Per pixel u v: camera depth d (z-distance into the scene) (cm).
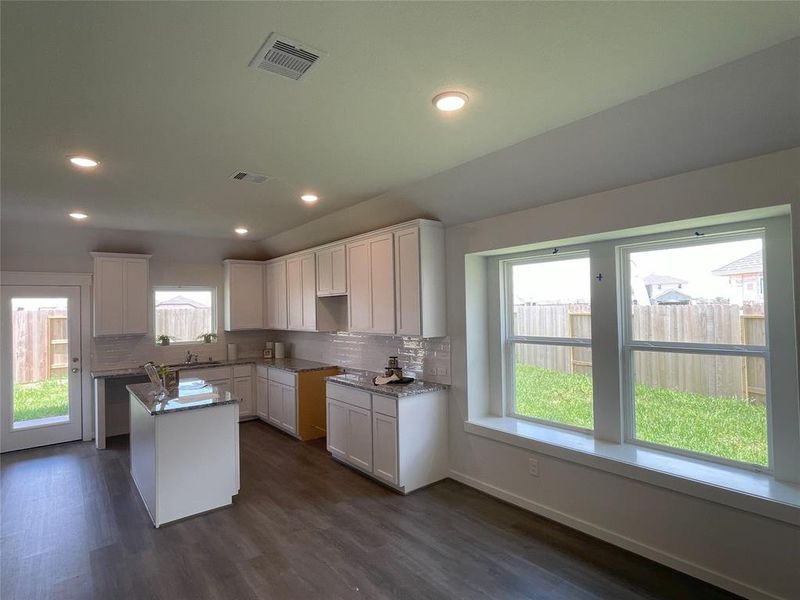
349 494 382
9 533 321
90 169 311
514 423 382
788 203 219
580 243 337
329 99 215
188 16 150
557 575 262
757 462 262
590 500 306
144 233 557
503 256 397
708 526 250
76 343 552
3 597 249
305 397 543
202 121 237
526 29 163
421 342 440
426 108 227
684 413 294
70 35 160
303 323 572
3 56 172
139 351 598
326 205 426
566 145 266
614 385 322
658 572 262
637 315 317
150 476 342
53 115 226
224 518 341
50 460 481
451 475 408
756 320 263
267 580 263
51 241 523
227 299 650
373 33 163
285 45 170
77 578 266
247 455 488
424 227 394
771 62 183
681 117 223
